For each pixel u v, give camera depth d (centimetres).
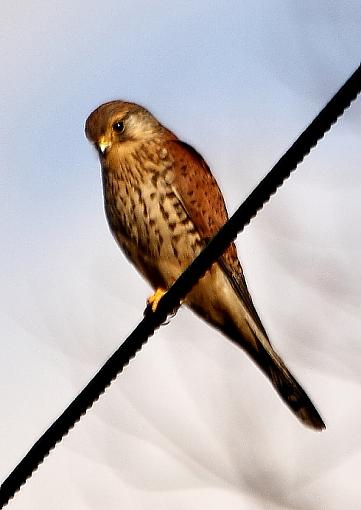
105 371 890
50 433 867
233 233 856
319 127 792
